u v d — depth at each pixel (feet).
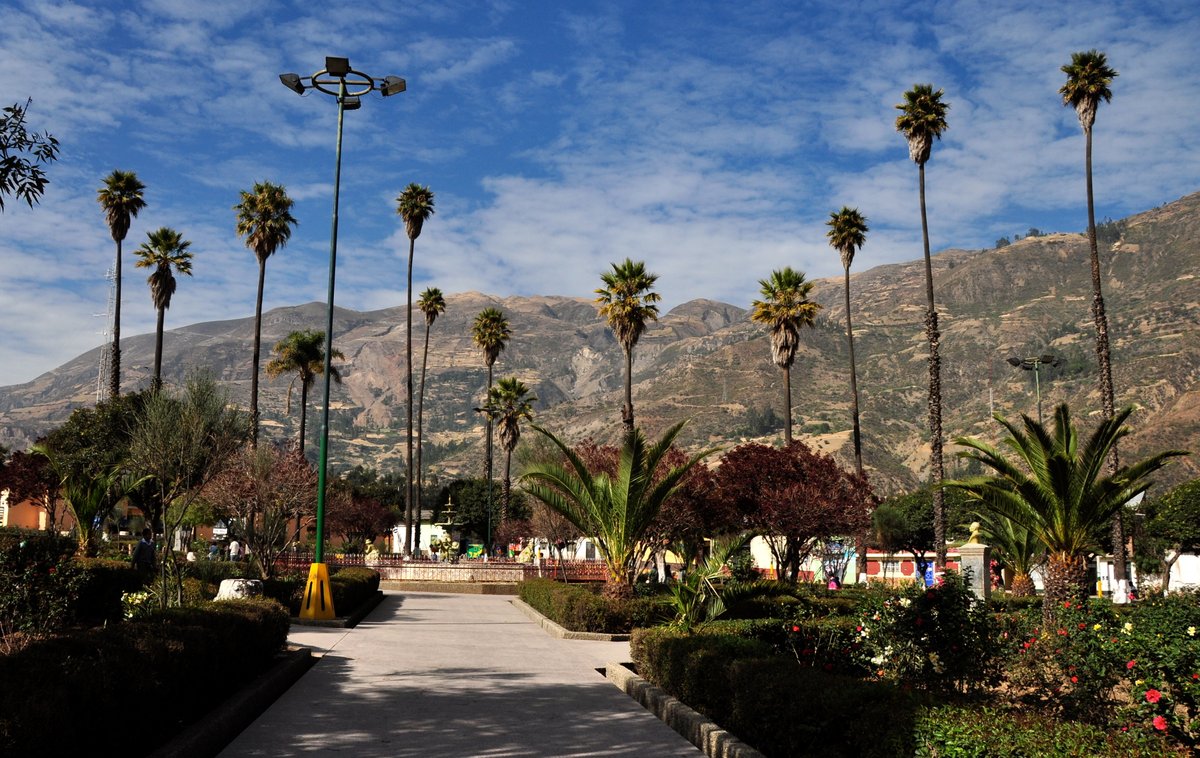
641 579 84.89
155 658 24.43
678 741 29.14
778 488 102.99
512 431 238.27
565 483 69.10
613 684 41.39
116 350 161.89
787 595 61.36
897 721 22.35
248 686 33.42
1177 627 38.45
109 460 101.55
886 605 39.22
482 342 240.32
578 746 28.09
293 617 66.49
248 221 166.30
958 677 37.68
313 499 94.12
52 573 46.14
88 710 20.66
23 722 17.83
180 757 23.38
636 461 67.72
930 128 133.69
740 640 34.73
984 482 67.72
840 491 106.52
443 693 37.01
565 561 153.38
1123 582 123.65
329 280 69.56
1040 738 20.21
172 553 60.18
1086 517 64.85
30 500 166.40
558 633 63.87
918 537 197.36
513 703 35.22
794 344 154.71
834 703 24.73
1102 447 64.23
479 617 81.46
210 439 63.57
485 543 278.67
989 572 67.10
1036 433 64.64
